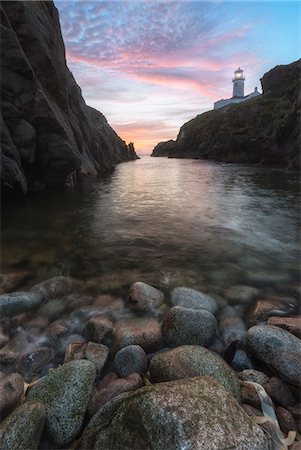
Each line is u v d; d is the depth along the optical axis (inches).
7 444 115.5
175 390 121.6
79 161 868.0
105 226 496.1
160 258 355.3
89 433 122.3
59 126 774.5
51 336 200.4
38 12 898.1
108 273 311.9
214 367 155.3
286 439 128.3
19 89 688.4
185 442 103.2
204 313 199.9
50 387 142.7
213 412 113.5
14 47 663.8
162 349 189.9
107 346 190.4
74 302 247.3
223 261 343.0
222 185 992.9
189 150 3828.7
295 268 322.0
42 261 346.0
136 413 115.3
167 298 249.8
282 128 1750.7
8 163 620.4
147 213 589.0
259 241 410.9
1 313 217.3
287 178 1099.9
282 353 163.3
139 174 1520.7
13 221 528.1
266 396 148.0
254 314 219.6
